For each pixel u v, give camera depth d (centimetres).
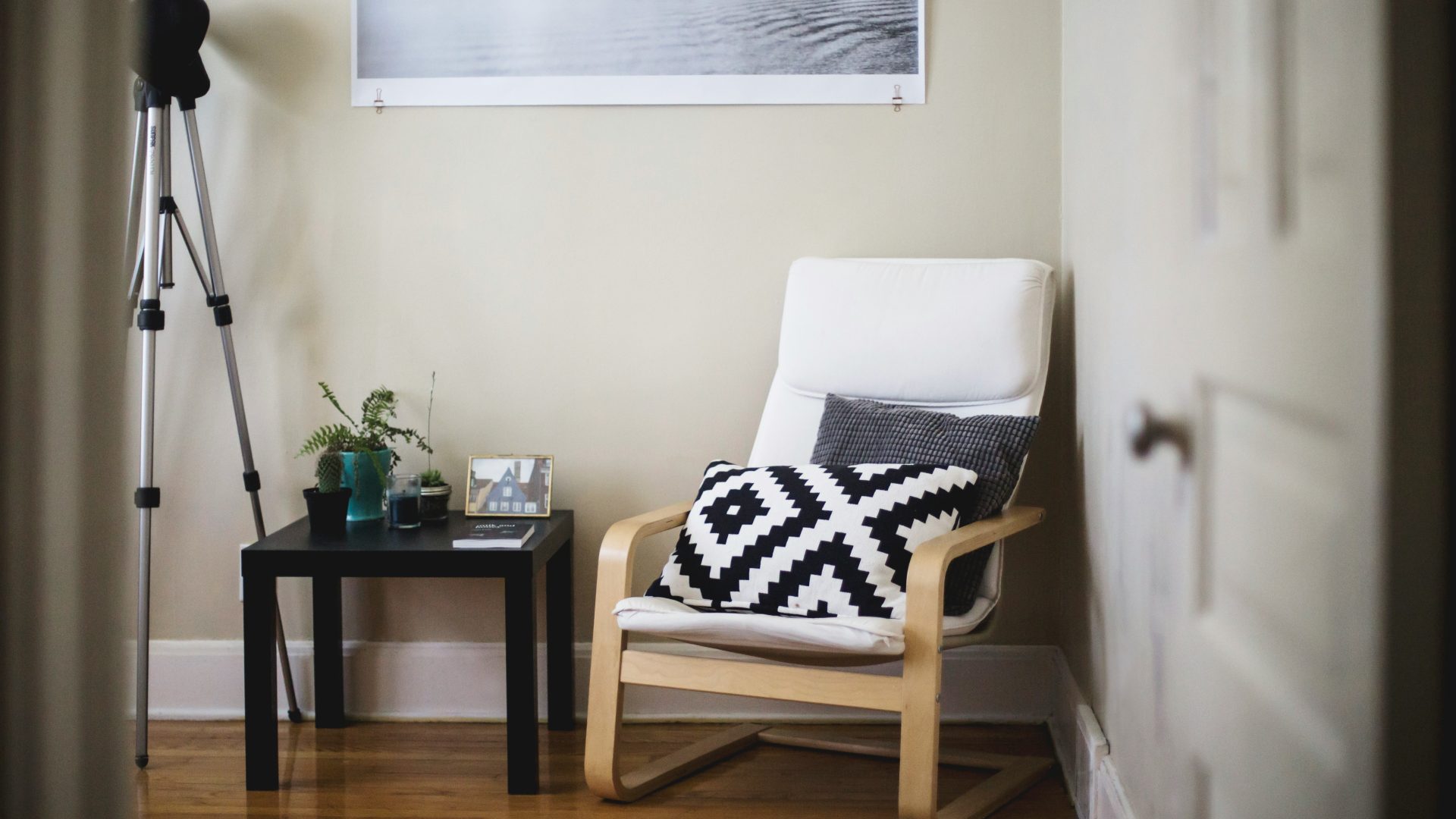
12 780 56
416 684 239
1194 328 120
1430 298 69
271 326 239
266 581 194
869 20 231
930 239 233
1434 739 70
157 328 216
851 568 173
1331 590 80
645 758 213
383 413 239
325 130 237
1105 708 176
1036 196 231
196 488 240
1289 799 89
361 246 238
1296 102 87
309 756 214
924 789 159
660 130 235
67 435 58
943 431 197
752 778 201
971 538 170
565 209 237
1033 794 195
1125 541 159
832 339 217
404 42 236
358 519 223
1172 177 131
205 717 240
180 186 238
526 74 235
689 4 233
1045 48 230
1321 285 82
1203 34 117
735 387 238
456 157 237
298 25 236
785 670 170
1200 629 117
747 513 184
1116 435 168
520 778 193
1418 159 69
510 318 239
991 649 234
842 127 233
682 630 167
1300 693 86
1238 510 103
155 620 241
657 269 237
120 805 61
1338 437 79
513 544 195
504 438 240
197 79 220
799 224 235
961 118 232
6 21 56
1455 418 69
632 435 239
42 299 57
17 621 56
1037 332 205
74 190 58
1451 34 68
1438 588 69
